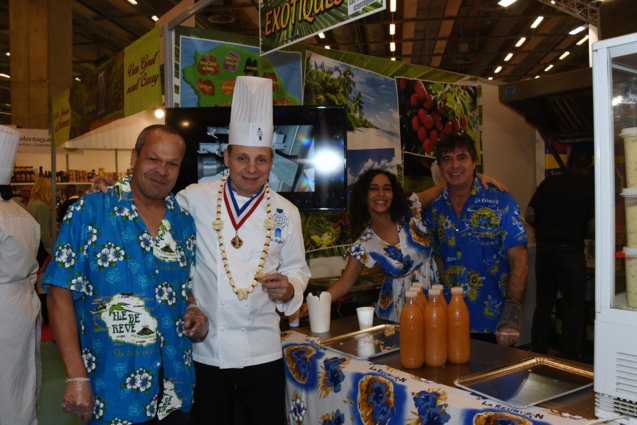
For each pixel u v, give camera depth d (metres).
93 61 12.32
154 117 4.11
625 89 1.18
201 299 1.70
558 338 4.35
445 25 9.19
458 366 1.59
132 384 1.39
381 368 1.59
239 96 1.70
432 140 3.99
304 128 2.73
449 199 2.37
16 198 6.22
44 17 8.65
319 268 3.43
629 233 1.16
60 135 4.39
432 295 1.62
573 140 3.93
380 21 8.70
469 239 2.27
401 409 1.42
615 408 1.16
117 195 1.45
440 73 4.02
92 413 1.38
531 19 8.98
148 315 1.42
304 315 2.36
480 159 4.30
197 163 2.61
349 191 3.53
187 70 2.79
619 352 1.14
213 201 1.72
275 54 3.13
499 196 2.22
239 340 1.67
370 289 3.13
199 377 1.69
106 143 4.35
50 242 5.93
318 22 1.83
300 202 2.75
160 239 1.49
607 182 1.16
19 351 2.31
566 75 3.25
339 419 1.62
